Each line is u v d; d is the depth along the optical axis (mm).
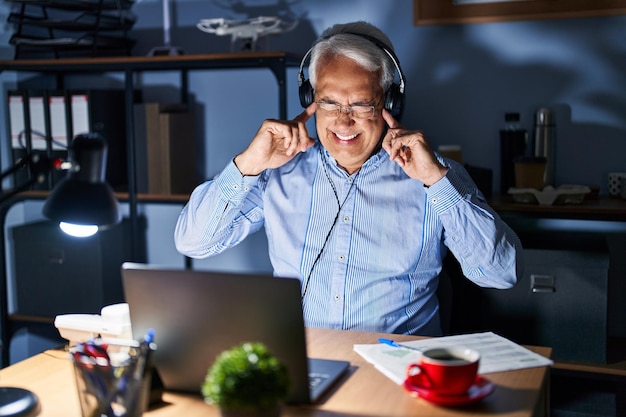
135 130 2795
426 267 1929
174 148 2789
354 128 1846
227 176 1836
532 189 2430
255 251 2963
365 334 1651
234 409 1088
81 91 2768
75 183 1286
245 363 1104
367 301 1883
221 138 2980
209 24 2898
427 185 1789
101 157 1303
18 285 2891
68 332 1538
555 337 2314
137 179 2818
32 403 1288
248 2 2883
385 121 1953
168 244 3055
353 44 1819
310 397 1267
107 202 1297
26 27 2998
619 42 2547
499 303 2359
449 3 2652
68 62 2705
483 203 1868
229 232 2002
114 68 2688
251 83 2918
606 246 2342
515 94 2658
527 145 2664
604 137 2594
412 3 2709
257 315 1253
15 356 3162
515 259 1839
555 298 2303
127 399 1188
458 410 1246
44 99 2797
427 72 2730
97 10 2797
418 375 1329
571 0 2543
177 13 2965
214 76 2955
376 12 2756
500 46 2652
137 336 1350
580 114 2607
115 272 2881
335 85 1824
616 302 2617
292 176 1987
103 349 1246
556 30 2596
